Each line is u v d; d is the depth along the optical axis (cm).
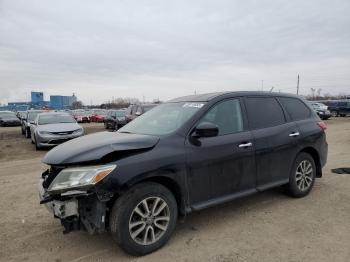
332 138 1441
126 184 341
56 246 387
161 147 378
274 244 375
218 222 444
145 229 359
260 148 466
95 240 400
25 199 571
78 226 346
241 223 438
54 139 1243
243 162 445
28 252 373
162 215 375
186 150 392
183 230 420
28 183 688
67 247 384
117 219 343
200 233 410
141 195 352
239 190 445
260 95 507
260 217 457
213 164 413
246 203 516
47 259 357
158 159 366
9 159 1079
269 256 348
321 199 530
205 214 473
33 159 1046
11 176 771
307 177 547
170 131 407
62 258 358
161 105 519
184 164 386
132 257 356
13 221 468
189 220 452
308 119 564
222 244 379
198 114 423
